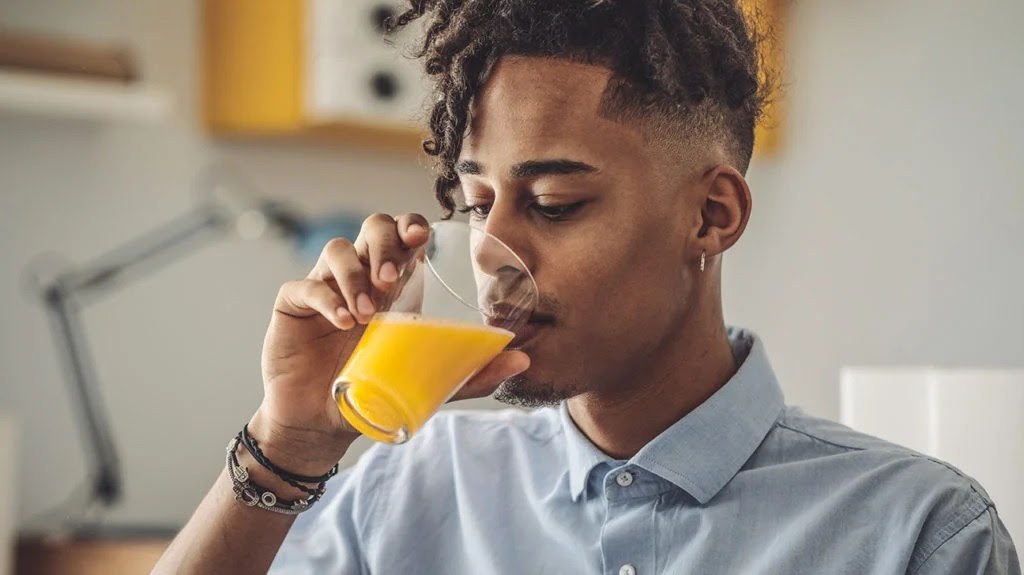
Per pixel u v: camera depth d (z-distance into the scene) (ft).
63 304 9.73
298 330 4.17
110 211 10.14
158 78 10.36
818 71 12.42
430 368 3.54
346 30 10.20
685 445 4.23
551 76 3.93
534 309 3.76
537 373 3.94
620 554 4.23
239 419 10.84
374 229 3.79
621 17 3.97
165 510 10.41
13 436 8.43
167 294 10.43
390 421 3.57
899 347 11.68
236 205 10.53
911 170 11.70
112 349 10.14
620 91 3.92
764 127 4.86
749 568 4.06
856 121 12.13
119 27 10.18
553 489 4.53
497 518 4.56
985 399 4.99
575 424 4.49
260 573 4.34
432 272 3.58
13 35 9.02
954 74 11.41
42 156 9.86
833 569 3.98
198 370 10.60
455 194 4.43
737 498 4.20
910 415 5.31
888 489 4.06
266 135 10.64
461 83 4.04
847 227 12.14
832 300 12.21
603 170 3.91
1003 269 10.94
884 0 11.97
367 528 4.76
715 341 4.37
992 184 11.07
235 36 10.44
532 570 4.39
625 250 3.96
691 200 4.17
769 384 4.46
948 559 3.89
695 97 4.11
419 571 4.63
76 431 9.98
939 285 11.41
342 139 10.77
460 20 4.16
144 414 10.31
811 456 4.29
